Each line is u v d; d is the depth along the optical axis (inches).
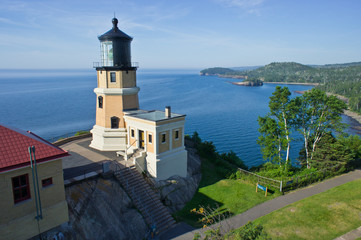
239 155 2628.0
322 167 1392.7
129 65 1379.2
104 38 1286.9
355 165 1456.7
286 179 1215.6
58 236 707.4
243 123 4047.7
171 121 1160.8
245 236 600.4
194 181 1279.5
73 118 4544.8
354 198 1056.2
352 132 4141.2
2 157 611.8
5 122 4212.6
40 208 670.5
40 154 667.4
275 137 1462.8
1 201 612.4
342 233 837.2
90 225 796.0
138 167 1118.4
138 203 967.6
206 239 677.3
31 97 7327.8
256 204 1071.0
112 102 1353.3
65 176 971.3
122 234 844.6
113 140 1360.7
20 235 652.1
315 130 1471.5
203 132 3511.3
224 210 1040.8
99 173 954.7
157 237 878.4
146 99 6742.1
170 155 1176.8
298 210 986.7
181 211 1063.0
